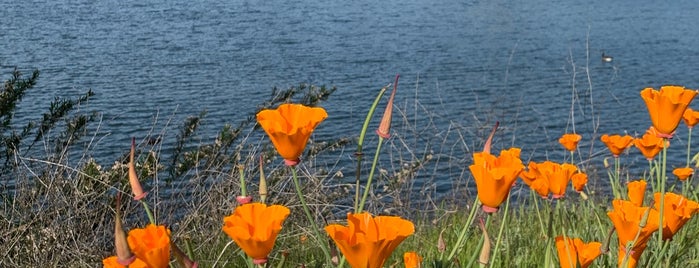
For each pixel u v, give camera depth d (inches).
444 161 412.8
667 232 113.3
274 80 1204.5
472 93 1146.0
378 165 422.0
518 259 158.1
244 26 1913.1
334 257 98.4
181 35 1689.2
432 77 1299.2
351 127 753.0
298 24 1993.1
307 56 1482.5
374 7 2469.2
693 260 151.1
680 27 2110.0
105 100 919.0
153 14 2042.3
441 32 1929.1
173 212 237.3
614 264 138.6
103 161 289.1
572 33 1978.3
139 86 1047.0
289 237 220.7
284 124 94.2
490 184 93.4
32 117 657.6
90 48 1400.1
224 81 1157.1
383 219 78.1
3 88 242.7
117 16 1941.4
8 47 1342.3
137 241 78.8
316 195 248.4
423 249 193.2
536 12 2429.9
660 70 1454.2
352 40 1733.5
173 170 248.8
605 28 2084.2
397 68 1384.1
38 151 277.0
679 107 135.5
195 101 974.4
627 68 1461.6
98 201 224.4
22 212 211.9
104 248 218.8
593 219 193.9
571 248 110.7
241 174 92.7
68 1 2172.7
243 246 80.0
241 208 82.0
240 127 273.1
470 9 2472.9
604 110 1026.1
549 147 649.6
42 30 1594.5
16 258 203.6
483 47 1696.6
